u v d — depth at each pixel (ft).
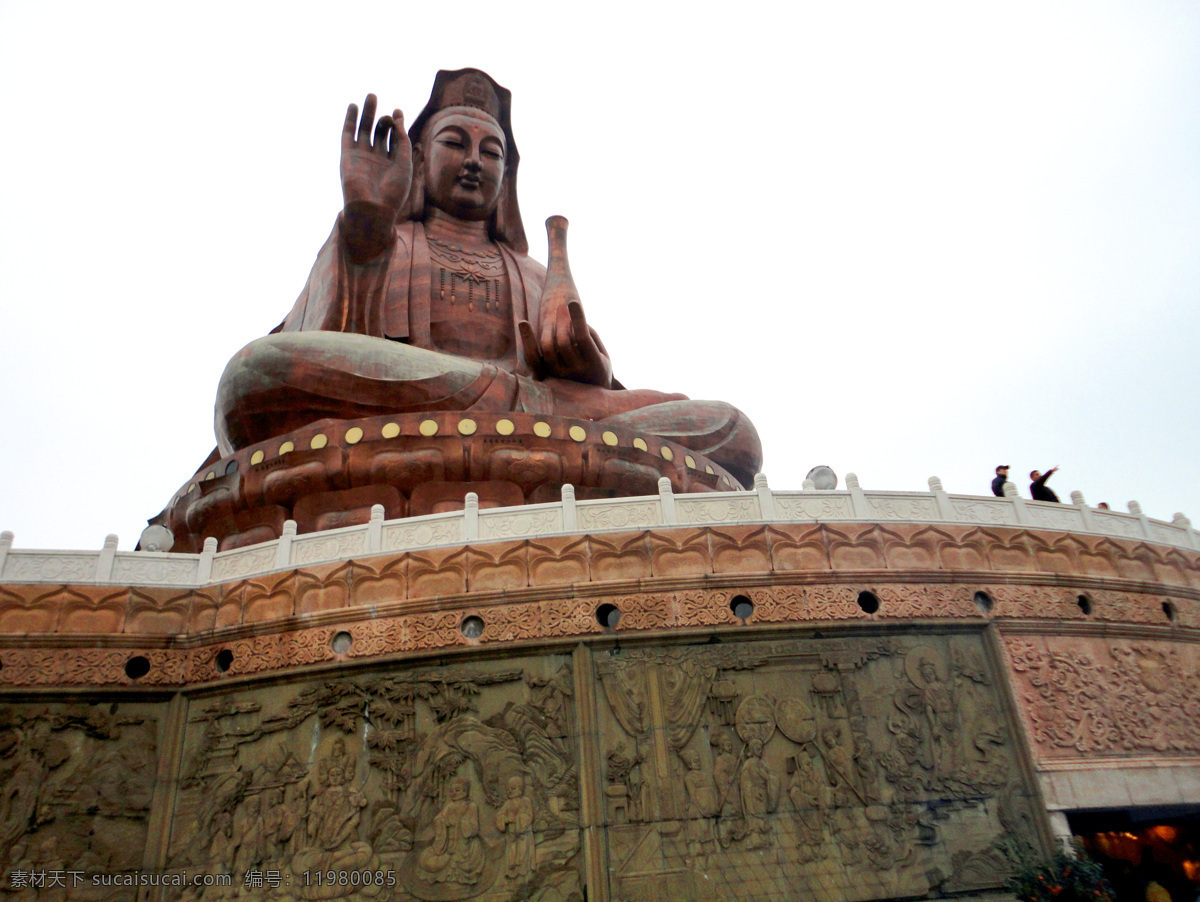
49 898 42.68
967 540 51.93
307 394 68.69
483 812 43.34
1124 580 54.24
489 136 98.99
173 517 72.69
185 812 45.80
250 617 49.52
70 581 49.39
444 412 66.80
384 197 77.41
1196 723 51.44
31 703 46.55
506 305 89.86
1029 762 46.29
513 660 46.75
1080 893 41.45
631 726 45.03
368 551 49.78
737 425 79.97
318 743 45.60
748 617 47.98
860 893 42.42
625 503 50.78
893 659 48.14
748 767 44.47
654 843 42.65
